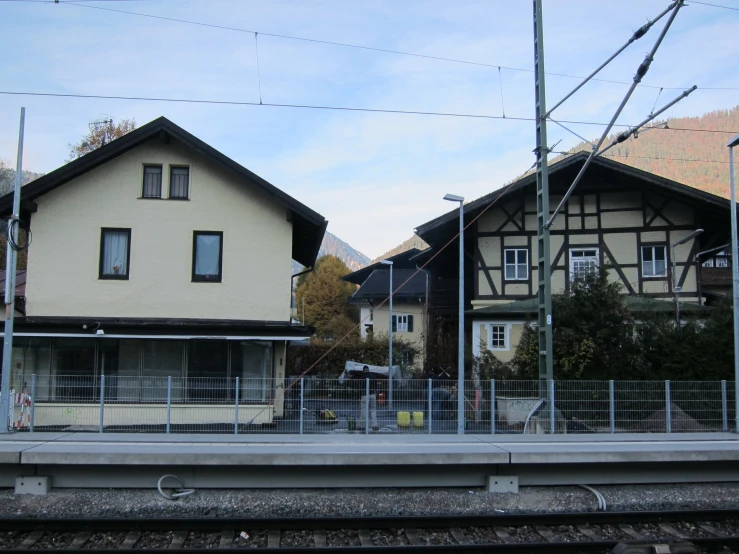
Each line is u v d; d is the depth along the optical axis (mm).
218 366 19906
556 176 27766
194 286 20438
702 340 19188
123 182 20578
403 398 16203
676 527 10273
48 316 19953
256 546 9242
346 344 38188
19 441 13609
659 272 27250
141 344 19734
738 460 12586
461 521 10141
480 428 16125
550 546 9008
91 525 9656
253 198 20875
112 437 14531
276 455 11477
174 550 8531
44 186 19797
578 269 27500
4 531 9562
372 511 11031
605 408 16328
